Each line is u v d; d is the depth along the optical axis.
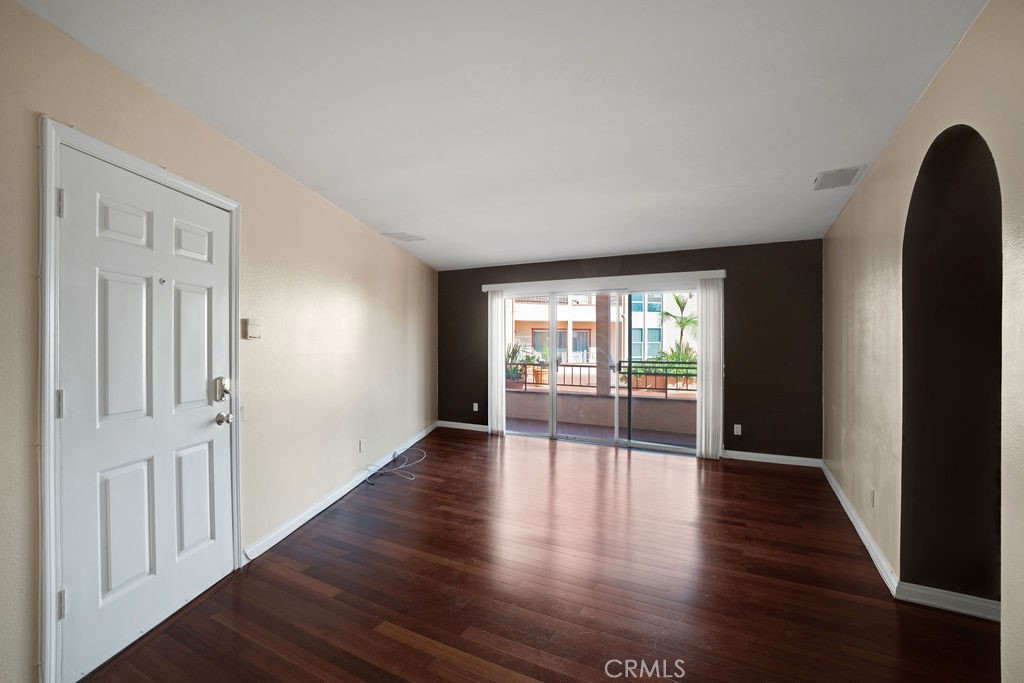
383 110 2.17
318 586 2.36
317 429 3.33
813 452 4.56
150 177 1.97
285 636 1.96
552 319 5.83
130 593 1.89
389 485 3.97
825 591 2.32
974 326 2.10
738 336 4.84
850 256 3.32
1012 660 1.28
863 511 2.94
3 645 1.46
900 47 1.66
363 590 2.32
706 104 2.08
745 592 2.31
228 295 2.45
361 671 1.76
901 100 2.02
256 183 2.67
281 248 2.91
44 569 1.56
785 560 2.65
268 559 2.64
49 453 1.57
